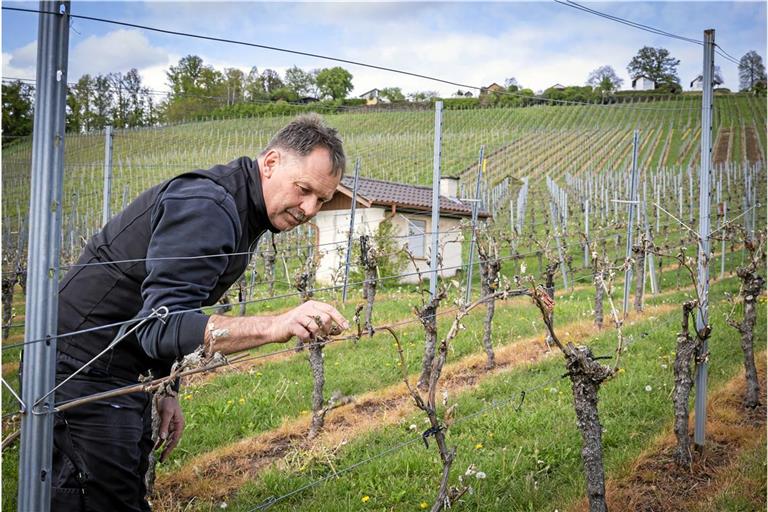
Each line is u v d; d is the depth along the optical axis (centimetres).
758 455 474
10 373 619
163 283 183
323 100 9331
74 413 218
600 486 347
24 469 165
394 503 417
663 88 9169
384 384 714
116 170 3497
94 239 223
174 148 4184
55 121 163
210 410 617
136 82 4397
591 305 1156
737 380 661
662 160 4322
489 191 3256
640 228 1366
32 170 163
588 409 346
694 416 543
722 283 1362
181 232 189
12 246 1440
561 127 5722
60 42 163
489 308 774
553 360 762
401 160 4416
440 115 882
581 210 2697
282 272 1700
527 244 2070
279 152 217
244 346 181
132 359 227
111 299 215
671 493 433
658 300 1228
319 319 180
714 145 4781
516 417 554
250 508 418
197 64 7138
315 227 1781
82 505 223
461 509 398
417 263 1792
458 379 727
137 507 241
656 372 684
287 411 624
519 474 453
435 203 884
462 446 503
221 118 5684
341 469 477
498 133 5322
